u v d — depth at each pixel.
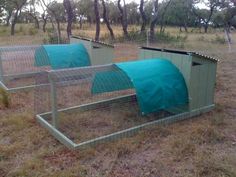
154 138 5.48
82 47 9.89
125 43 22.30
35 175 4.32
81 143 5.11
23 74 10.04
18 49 9.85
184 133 5.66
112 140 5.38
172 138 5.44
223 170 4.38
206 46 21.38
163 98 6.01
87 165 4.62
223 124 6.13
